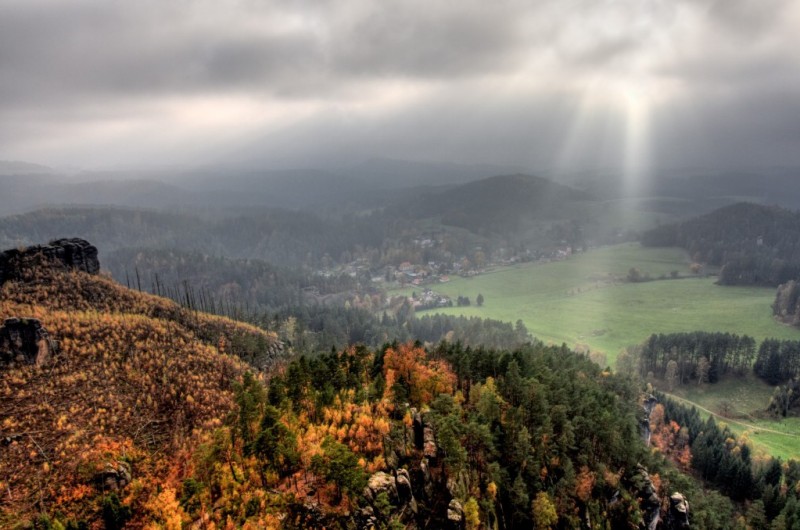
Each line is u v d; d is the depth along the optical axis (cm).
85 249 14575
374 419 8588
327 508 6650
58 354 9419
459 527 7488
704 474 14962
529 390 10650
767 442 18375
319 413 8612
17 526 5734
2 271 12350
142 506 6372
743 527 11612
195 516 6278
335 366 10238
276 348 15500
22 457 6862
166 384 9388
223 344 12912
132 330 11100
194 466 6919
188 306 16100
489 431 9219
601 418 10781
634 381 18188
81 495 6300
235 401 8769
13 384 8356
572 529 8744
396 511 7081
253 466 7138
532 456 9550
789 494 13112
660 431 17162
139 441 7725
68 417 7825
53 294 12244
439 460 8375
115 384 9000
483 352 13212
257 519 6253
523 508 8719
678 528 10412
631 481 10338
